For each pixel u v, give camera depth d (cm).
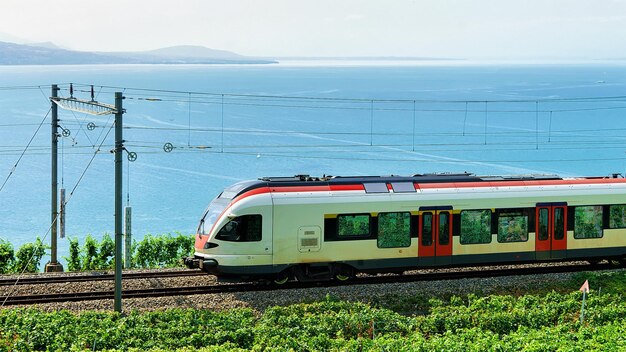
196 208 8194
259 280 2897
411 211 2933
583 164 10825
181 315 2383
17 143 13075
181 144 13188
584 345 2153
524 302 2603
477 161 11300
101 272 3161
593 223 3188
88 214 8056
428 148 12712
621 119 16138
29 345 2145
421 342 2144
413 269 2973
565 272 3109
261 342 2188
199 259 2820
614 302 2619
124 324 2284
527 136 13612
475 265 3048
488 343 2162
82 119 16012
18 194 9306
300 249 2809
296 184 2856
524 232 3088
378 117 17612
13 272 3475
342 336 2302
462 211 2997
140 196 8981
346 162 11244
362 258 2891
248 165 11162
